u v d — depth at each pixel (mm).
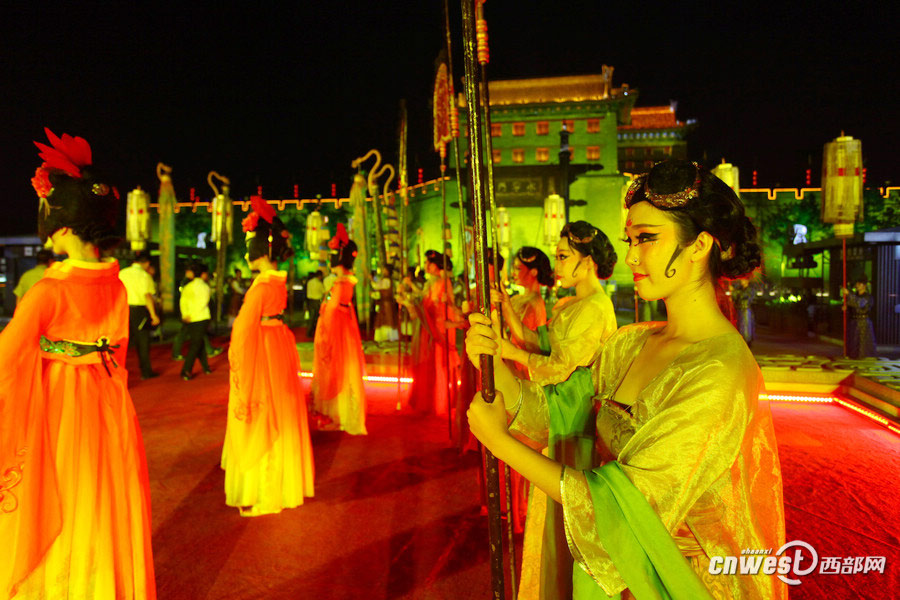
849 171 9617
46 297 2164
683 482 1081
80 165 2314
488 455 1374
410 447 5230
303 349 9523
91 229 2291
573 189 42156
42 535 2105
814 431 5941
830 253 14531
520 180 37438
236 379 3791
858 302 9930
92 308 2289
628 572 1066
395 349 9773
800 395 7590
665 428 1104
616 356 1534
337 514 3799
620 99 41125
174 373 8938
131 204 14570
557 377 2887
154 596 2451
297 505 3902
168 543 3396
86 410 2248
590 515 1083
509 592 2723
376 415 6441
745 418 1125
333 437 5559
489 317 1318
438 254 6484
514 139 42969
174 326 15781
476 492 4148
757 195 36938
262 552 3289
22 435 2104
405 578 3006
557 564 1552
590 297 2973
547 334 3131
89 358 2301
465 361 4730
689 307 1282
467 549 3312
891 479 4480
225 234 14781
